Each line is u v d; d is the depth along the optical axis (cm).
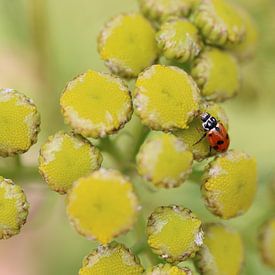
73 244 20
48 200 17
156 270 14
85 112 15
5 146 15
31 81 19
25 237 20
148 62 15
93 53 19
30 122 15
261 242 16
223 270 15
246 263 17
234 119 21
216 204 15
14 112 15
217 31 16
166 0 16
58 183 15
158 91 15
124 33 15
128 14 16
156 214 14
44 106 19
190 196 17
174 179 14
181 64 16
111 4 20
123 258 14
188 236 14
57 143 15
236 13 16
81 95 15
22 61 19
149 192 16
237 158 15
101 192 14
